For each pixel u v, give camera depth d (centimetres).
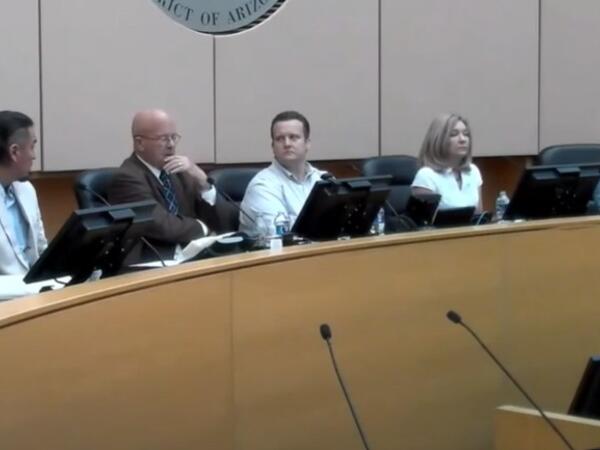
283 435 329
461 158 542
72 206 609
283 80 664
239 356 313
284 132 500
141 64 609
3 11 561
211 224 490
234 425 312
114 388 268
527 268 412
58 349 248
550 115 778
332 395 346
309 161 680
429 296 379
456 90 736
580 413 315
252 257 321
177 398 291
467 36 740
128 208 329
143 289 278
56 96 579
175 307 290
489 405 402
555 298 423
